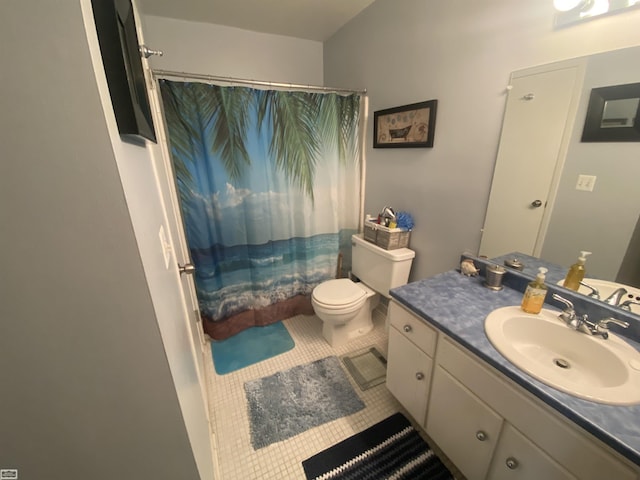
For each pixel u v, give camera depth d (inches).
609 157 38.2
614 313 39.4
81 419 20.5
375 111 79.4
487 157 54.2
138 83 25.7
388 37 70.6
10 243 15.1
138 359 20.1
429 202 69.2
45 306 16.8
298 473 48.9
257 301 87.0
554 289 45.7
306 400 62.8
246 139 70.6
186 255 70.7
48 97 13.5
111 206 15.9
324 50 98.1
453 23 55.5
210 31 83.4
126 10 24.4
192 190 69.4
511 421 34.4
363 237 86.1
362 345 80.7
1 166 13.9
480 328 40.8
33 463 20.4
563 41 40.9
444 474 48.3
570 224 43.9
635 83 35.0
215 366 73.4
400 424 57.2
